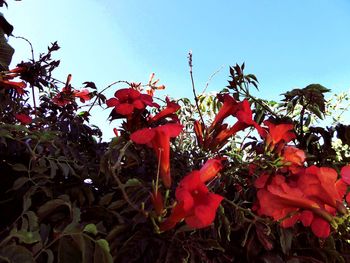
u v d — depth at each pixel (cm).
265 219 26
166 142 23
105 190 28
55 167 25
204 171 22
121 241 22
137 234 22
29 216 20
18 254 17
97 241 19
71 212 22
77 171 28
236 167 29
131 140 23
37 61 40
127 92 29
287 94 36
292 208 25
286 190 24
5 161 27
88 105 41
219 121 31
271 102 39
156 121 29
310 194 25
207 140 30
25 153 27
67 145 29
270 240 27
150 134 23
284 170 28
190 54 33
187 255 22
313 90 35
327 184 25
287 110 38
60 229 22
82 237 19
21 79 39
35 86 40
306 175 26
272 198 25
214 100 40
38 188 25
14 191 25
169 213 23
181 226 23
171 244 22
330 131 36
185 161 30
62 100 42
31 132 26
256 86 38
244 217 26
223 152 31
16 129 25
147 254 22
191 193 21
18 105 38
